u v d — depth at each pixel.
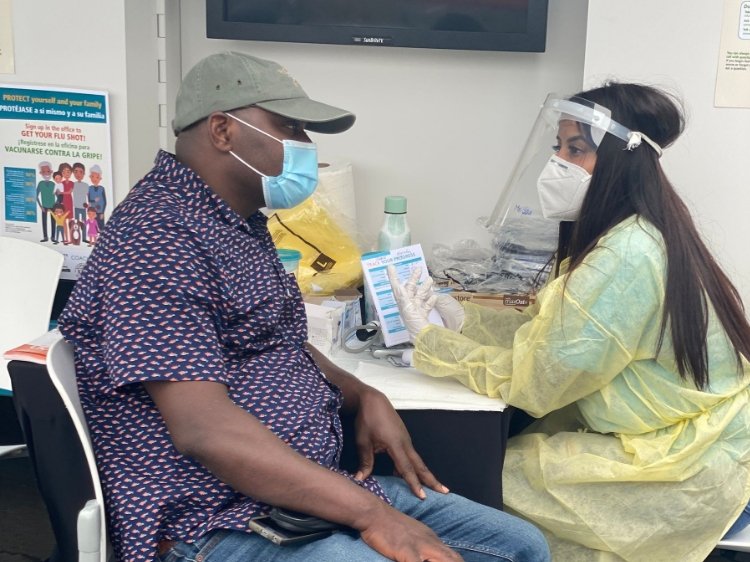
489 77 2.75
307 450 1.43
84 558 1.31
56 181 2.58
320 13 2.63
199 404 1.27
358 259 2.45
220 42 2.83
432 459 1.81
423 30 2.61
